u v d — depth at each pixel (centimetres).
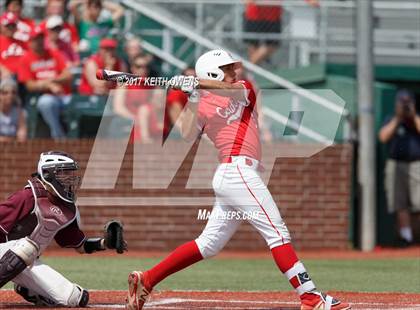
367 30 4753
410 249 4828
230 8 5550
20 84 4831
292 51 5431
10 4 4825
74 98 4909
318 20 5438
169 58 5212
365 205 4747
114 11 5134
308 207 4750
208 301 2578
